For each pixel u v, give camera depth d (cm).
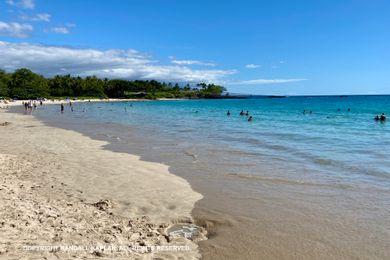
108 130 3144
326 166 1552
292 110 7412
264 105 10644
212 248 757
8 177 1262
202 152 1933
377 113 5988
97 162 1609
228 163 1630
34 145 2098
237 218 931
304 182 1280
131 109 8256
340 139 2484
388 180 1293
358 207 1003
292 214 955
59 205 965
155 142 2334
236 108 8744
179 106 10319
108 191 1149
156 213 962
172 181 1295
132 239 769
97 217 891
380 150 1973
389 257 708
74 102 13800
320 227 863
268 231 845
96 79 19238
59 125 3634
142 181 1286
